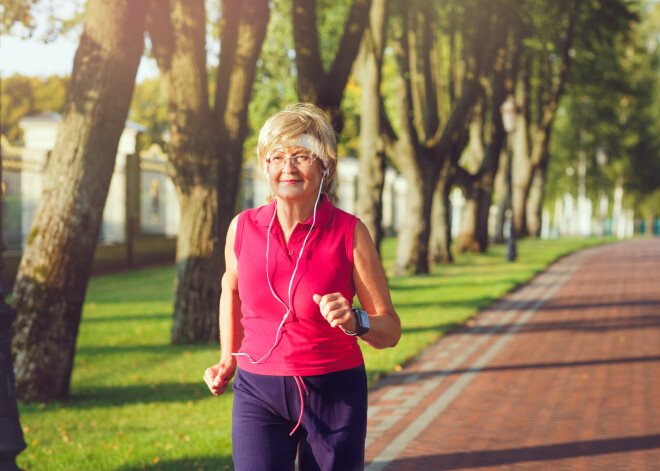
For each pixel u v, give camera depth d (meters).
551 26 26.81
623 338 10.39
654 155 53.69
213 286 9.72
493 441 5.66
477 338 10.45
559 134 51.12
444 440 5.71
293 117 2.48
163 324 11.31
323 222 2.47
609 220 72.88
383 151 15.62
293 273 2.45
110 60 6.44
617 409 6.57
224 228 9.79
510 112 23.39
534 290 16.64
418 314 12.31
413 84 20.52
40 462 4.97
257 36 9.55
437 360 8.90
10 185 16.00
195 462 4.91
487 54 24.58
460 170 25.48
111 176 6.72
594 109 46.72
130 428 5.82
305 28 11.46
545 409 6.59
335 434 2.51
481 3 19.19
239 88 9.62
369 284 2.53
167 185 24.19
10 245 16.05
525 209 38.53
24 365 6.66
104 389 7.27
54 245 6.58
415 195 19.62
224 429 5.70
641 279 19.27
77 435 5.62
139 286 16.78
